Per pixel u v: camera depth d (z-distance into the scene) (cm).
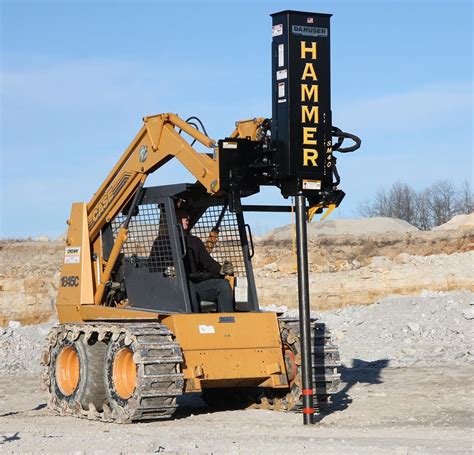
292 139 1132
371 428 1170
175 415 1343
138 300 1368
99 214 1443
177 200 1355
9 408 1478
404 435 1102
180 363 1226
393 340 2448
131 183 1394
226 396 1455
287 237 3547
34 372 2109
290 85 1131
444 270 3031
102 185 1439
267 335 1303
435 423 1220
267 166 1176
